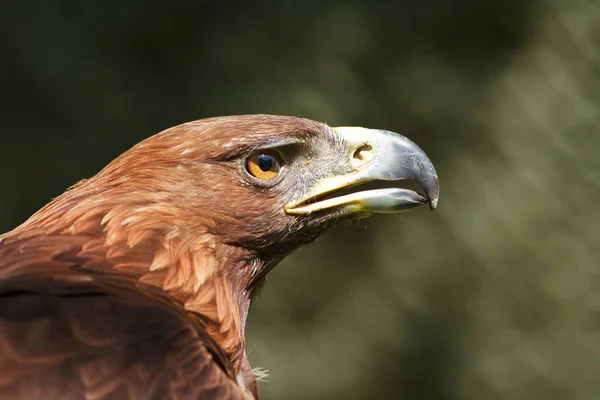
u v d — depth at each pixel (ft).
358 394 46.96
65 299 13.24
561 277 49.26
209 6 49.55
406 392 47.75
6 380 11.75
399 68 50.24
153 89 48.24
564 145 50.78
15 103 46.75
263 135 17.25
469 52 51.93
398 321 48.06
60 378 11.90
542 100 51.26
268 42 49.03
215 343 14.61
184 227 16.29
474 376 48.32
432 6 51.65
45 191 46.34
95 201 15.78
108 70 47.88
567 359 48.85
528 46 52.31
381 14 50.62
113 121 47.34
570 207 50.03
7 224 45.60
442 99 50.34
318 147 18.03
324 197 18.03
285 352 46.29
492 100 51.06
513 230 49.37
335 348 47.06
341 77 48.80
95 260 15.02
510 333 49.01
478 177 49.93
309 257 47.57
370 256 48.44
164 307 13.80
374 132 18.78
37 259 14.46
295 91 48.08
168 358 12.60
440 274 48.75
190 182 16.58
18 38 47.19
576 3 53.62
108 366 12.19
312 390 46.47
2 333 12.37
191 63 48.83
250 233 17.29
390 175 18.42
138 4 48.93
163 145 16.69
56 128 46.93
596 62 52.01
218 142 16.87
